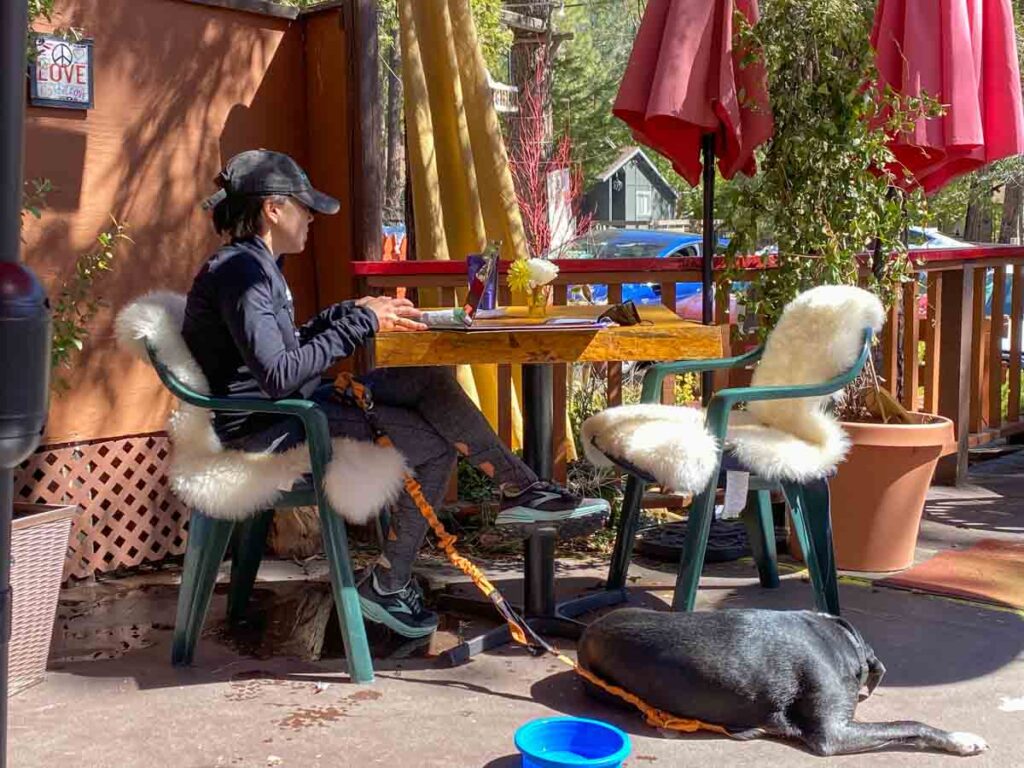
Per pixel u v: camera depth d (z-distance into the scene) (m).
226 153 4.86
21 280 1.44
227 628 3.89
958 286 5.93
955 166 5.58
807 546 3.76
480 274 3.59
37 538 3.31
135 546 4.69
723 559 4.71
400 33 5.52
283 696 3.27
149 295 3.40
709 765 2.81
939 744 2.89
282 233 3.44
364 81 4.84
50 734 3.00
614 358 3.28
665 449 3.38
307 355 3.23
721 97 4.57
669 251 11.91
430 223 5.50
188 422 3.39
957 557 4.65
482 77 5.70
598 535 4.93
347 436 3.45
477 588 4.31
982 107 5.30
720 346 3.33
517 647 3.67
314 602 4.16
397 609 3.60
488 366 5.56
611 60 29.27
